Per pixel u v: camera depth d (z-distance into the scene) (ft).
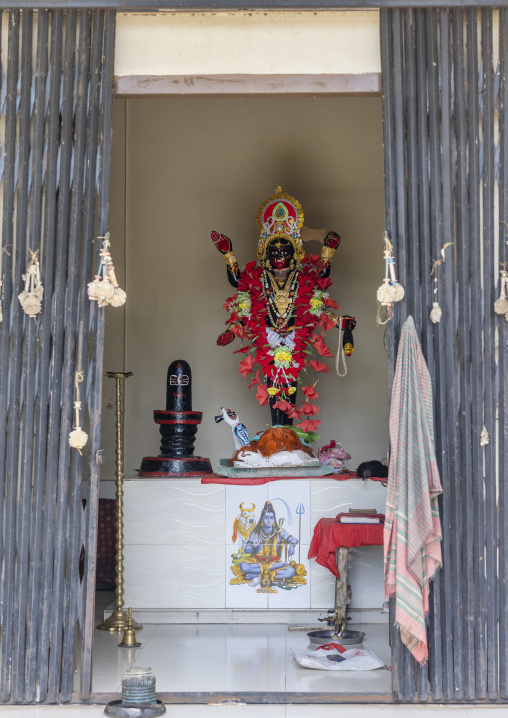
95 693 14.29
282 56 15.06
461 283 14.57
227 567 20.10
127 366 24.49
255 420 24.54
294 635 18.92
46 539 14.33
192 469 21.01
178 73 15.05
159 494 20.24
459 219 14.61
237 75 15.05
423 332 14.49
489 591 14.25
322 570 19.99
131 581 20.12
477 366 14.49
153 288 24.68
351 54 15.03
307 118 24.93
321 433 24.40
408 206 14.61
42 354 14.53
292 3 14.66
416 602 13.57
